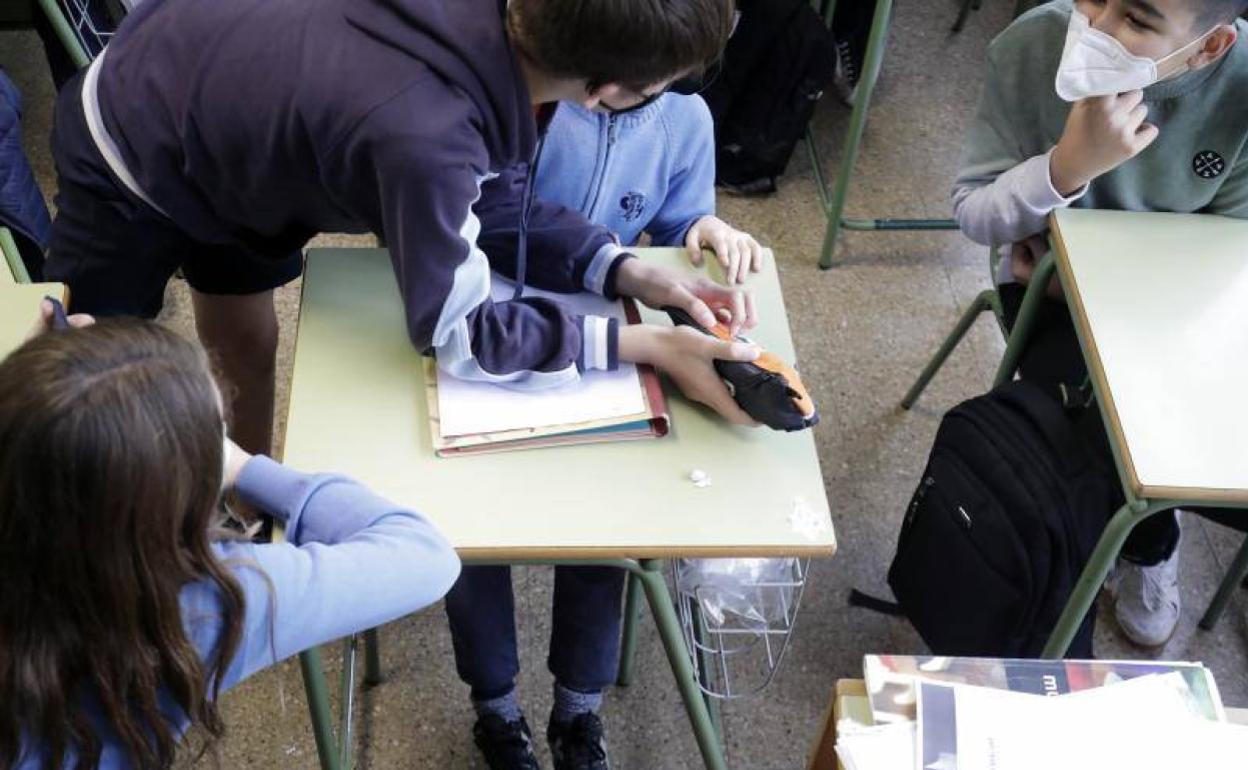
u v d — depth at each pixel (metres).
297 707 1.87
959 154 2.98
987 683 1.22
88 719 0.95
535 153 1.34
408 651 1.96
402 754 1.85
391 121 1.13
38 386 0.81
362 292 1.43
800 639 2.03
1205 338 1.50
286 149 1.24
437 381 1.33
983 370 2.49
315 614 1.04
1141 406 1.41
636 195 1.66
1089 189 1.79
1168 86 1.64
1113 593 2.10
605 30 1.06
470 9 1.14
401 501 1.24
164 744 0.98
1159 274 1.60
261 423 2.02
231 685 1.03
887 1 2.25
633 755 1.88
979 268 2.71
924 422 2.38
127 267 1.55
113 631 0.90
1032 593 1.61
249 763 1.81
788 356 1.45
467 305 1.23
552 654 1.72
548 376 1.31
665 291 1.43
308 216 1.42
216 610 0.97
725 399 1.31
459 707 1.91
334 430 1.29
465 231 1.19
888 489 2.26
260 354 1.92
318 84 1.17
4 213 1.89
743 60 2.65
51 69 2.49
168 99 1.33
